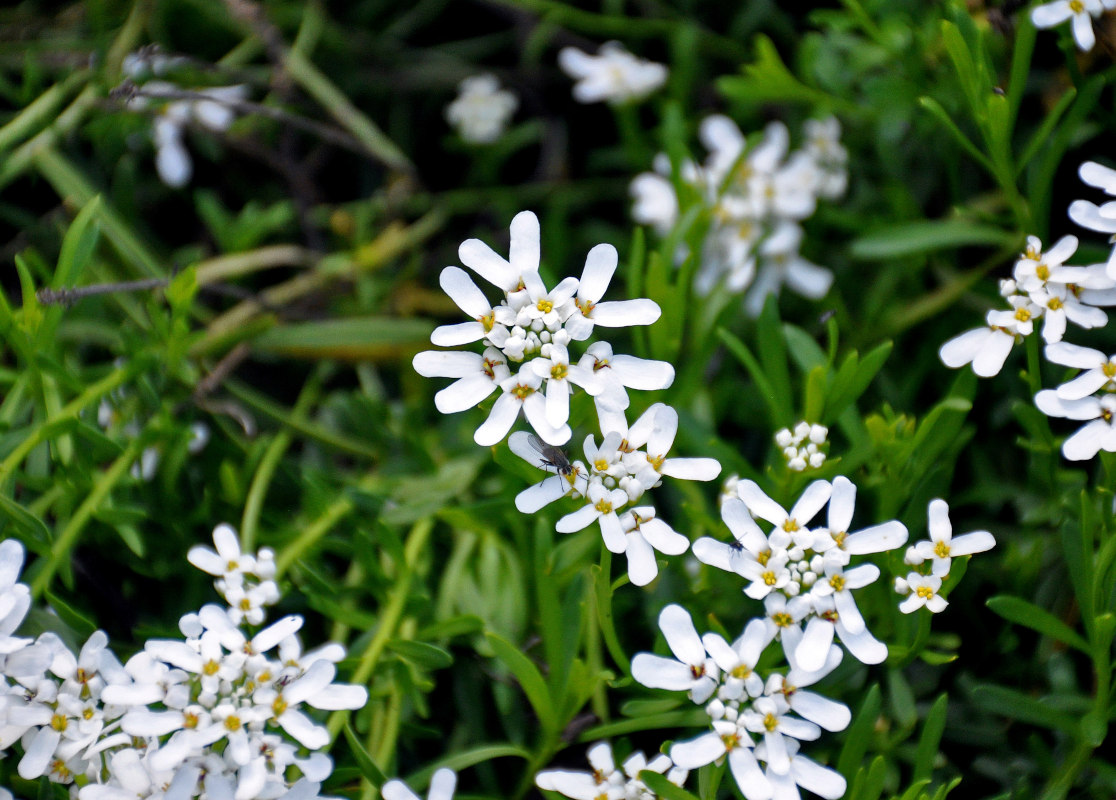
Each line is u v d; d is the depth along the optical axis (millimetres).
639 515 375
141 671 369
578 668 393
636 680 379
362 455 467
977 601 427
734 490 398
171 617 434
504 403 371
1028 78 470
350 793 396
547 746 401
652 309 373
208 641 370
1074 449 384
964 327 469
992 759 412
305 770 367
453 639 424
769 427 466
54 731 371
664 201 494
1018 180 468
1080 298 392
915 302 473
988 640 422
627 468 374
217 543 391
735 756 370
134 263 464
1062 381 437
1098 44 435
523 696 427
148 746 371
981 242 445
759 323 417
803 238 498
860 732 384
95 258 475
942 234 446
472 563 443
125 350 439
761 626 372
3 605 369
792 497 409
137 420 451
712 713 371
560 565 418
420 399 483
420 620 422
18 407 427
